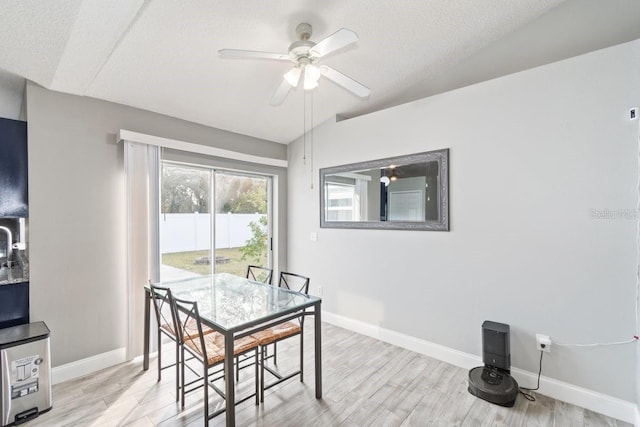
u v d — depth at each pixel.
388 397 2.19
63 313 2.39
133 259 2.68
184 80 2.56
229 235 3.71
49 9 1.54
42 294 2.30
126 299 2.67
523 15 2.41
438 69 2.92
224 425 1.89
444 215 2.69
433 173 2.76
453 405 2.10
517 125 2.32
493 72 2.66
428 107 2.80
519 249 2.32
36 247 2.28
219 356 1.90
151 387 2.30
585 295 2.06
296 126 3.73
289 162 4.18
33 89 2.27
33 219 2.27
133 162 2.69
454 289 2.66
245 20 2.04
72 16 1.58
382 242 3.15
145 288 2.58
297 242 4.06
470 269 2.56
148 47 2.14
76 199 2.46
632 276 1.90
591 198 2.03
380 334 3.17
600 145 2.00
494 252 2.44
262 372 2.13
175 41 2.13
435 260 2.77
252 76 2.66
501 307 2.41
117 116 2.69
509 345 2.29
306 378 2.44
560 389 2.14
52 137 2.35
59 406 2.07
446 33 2.47
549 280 2.19
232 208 3.74
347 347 3.00
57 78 2.19
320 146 3.75
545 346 2.18
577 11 2.31
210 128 3.38
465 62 2.80
